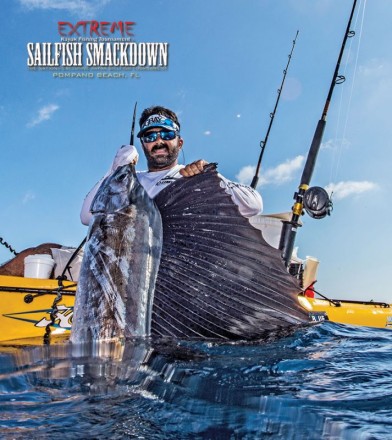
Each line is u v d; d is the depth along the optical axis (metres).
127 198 2.67
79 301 2.54
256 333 2.70
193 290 2.68
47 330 3.52
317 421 1.65
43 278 4.18
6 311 3.74
